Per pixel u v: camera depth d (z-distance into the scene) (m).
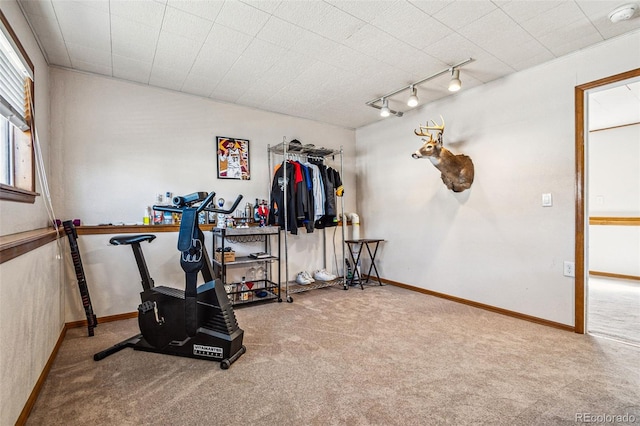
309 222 3.93
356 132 5.04
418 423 1.50
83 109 2.96
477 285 3.37
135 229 3.04
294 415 1.57
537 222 2.88
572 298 2.67
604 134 5.02
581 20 2.22
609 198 4.98
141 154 3.25
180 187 3.48
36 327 1.76
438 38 2.45
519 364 2.08
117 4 2.00
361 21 2.22
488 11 2.12
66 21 2.17
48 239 2.03
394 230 4.38
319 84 3.31
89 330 2.59
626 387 1.79
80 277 2.64
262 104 3.90
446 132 3.68
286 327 2.79
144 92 3.28
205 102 3.66
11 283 1.39
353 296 3.82
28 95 2.13
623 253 4.82
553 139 2.78
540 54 2.70
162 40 2.44
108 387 1.83
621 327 2.77
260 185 4.07
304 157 4.48
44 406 1.64
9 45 1.77
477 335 2.59
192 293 2.18
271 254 4.07
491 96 3.24
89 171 2.98
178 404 1.67
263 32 2.35
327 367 2.06
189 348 2.19
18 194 1.76
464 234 3.49
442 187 3.73
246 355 2.24
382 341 2.47
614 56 2.44
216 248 3.58
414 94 3.35
